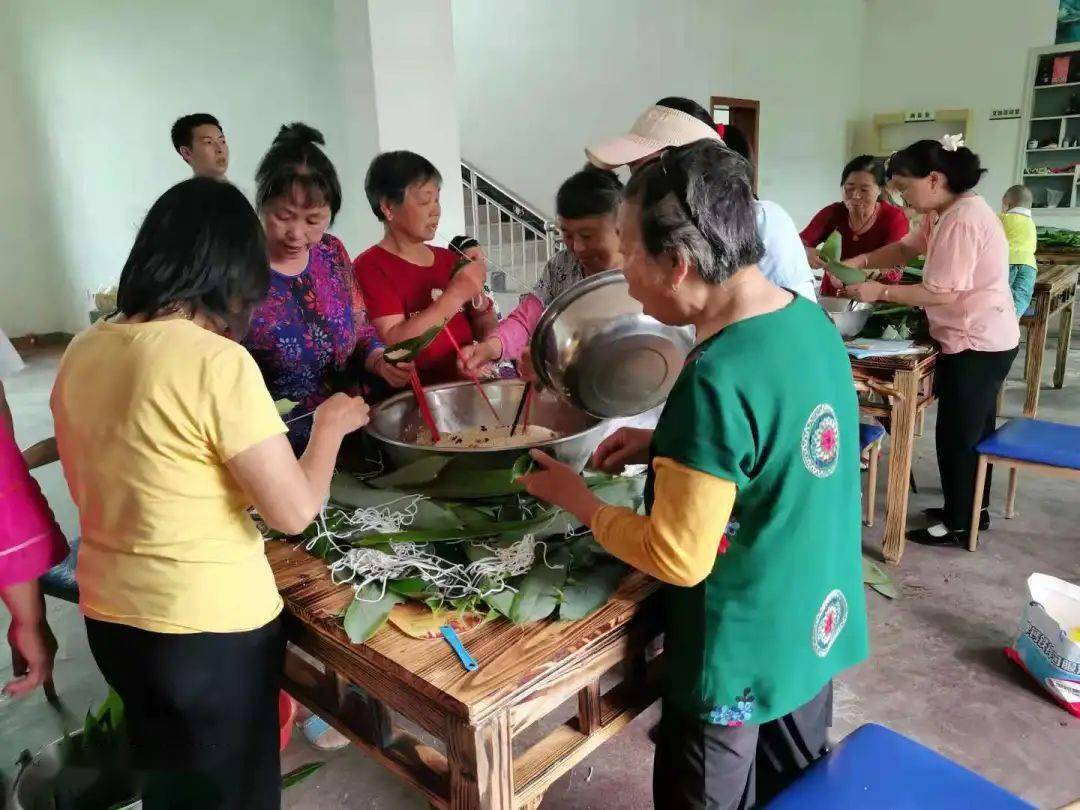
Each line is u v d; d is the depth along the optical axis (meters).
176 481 0.97
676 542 0.92
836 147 8.75
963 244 2.58
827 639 1.13
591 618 1.05
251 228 1.00
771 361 0.93
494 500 1.32
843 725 2.02
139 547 1.01
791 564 1.02
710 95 6.62
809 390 0.97
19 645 1.36
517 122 7.19
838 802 1.08
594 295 1.35
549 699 0.99
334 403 1.13
